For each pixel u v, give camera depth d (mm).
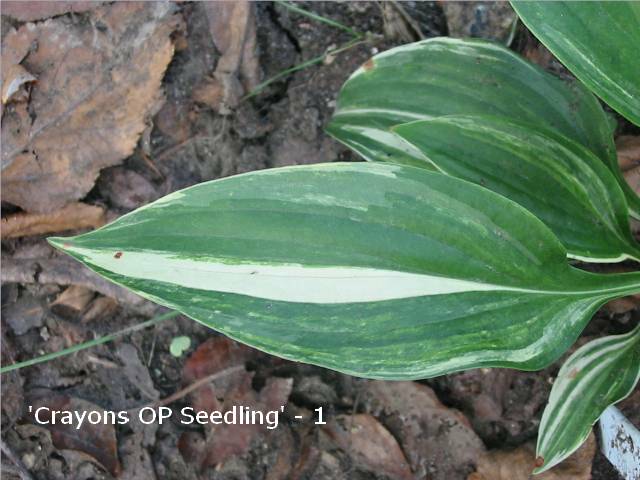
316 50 330
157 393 318
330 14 331
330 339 191
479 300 200
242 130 326
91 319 324
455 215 196
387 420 313
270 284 187
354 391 319
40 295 324
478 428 310
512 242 200
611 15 205
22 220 320
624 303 301
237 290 186
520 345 202
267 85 329
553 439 251
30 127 320
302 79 328
